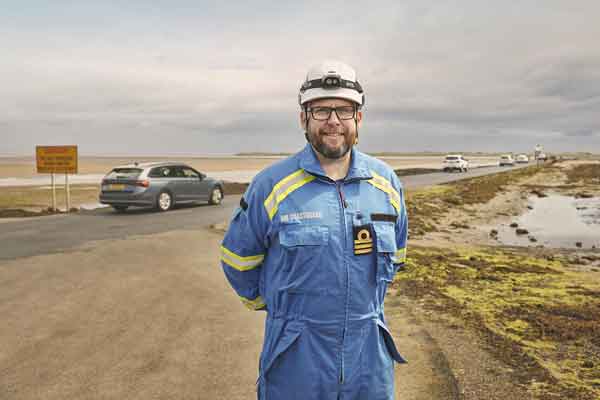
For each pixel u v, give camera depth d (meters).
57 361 4.08
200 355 4.21
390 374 2.05
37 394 3.51
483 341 4.46
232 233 2.09
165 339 4.59
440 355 4.13
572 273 8.10
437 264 8.18
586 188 31.19
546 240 13.19
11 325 4.98
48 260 8.33
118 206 16.27
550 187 32.03
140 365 4.00
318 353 1.91
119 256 8.68
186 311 5.46
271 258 2.01
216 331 4.81
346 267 1.91
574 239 13.38
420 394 3.46
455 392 3.47
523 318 5.14
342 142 2.00
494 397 3.38
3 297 6.03
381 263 1.97
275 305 2.00
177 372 3.87
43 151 17.39
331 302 1.91
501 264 8.59
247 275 2.13
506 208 20.53
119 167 16.23
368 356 1.97
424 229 14.17
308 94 2.00
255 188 2.04
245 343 4.49
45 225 12.85
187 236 10.92
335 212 1.94
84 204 19.98
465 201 21.59
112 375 3.82
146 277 7.11
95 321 5.11
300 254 1.89
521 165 88.31
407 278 7.04
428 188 27.03
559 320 5.03
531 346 4.32
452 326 4.90
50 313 5.38
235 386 3.64
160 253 8.97
